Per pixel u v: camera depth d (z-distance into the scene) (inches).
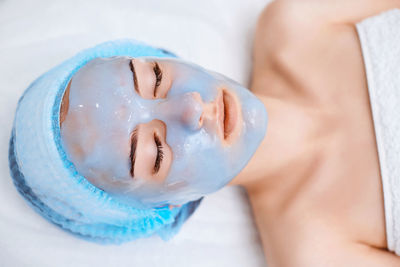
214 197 52.1
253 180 48.5
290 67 50.1
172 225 46.3
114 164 34.2
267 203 49.0
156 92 35.8
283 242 46.5
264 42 53.1
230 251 50.4
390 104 42.8
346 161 44.9
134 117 34.0
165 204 41.0
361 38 46.7
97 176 35.2
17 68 48.7
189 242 49.8
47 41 50.6
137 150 33.7
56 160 34.7
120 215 39.4
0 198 44.0
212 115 35.2
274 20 52.1
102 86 34.4
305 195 46.4
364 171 43.6
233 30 57.6
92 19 53.4
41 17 51.5
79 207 38.1
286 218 46.9
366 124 44.4
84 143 33.9
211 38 56.3
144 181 35.5
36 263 44.3
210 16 57.0
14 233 44.1
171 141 34.4
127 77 35.0
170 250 49.0
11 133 42.4
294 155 47.1
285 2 52.1
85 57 40.7
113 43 43.7
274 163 46.9
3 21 50.8
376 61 44.8
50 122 35.1
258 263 50.3
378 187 42.7
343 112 46.0
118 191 36.4
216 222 51.3
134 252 47.9
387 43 45.3
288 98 49.6
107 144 33.7
